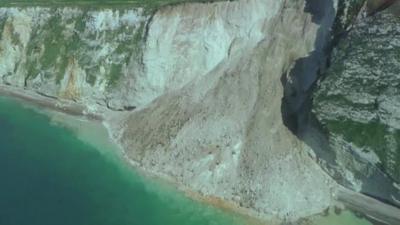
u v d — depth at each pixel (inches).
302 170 2285.9
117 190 2326.5
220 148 2395.4
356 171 2172.7
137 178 2410.2
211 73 2746.1
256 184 2241.6
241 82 2583.7
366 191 2212.1
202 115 2551.7
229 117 2495.1
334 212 2150.6
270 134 2401.6
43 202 2225.6
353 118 2138.3
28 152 2652.6
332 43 2470.5
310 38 2593.5
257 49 2655.0
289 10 2711.6
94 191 2319.1
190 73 2832.2
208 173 2327.8
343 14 2439.7
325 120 2194.9
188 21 2871.6
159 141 2551.7
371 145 2058.3
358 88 2169.0
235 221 2130.9
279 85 2546.8
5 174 2444.6
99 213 2159.2
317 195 2204.7
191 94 2704.2
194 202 2239.2
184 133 2514.8
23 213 2139.5
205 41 2817.4
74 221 2096.5
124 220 2122.3
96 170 2484.0
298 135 2411.4
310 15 2632.9
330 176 2313.0
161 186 2345.0
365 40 2224.4
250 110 2495.1
